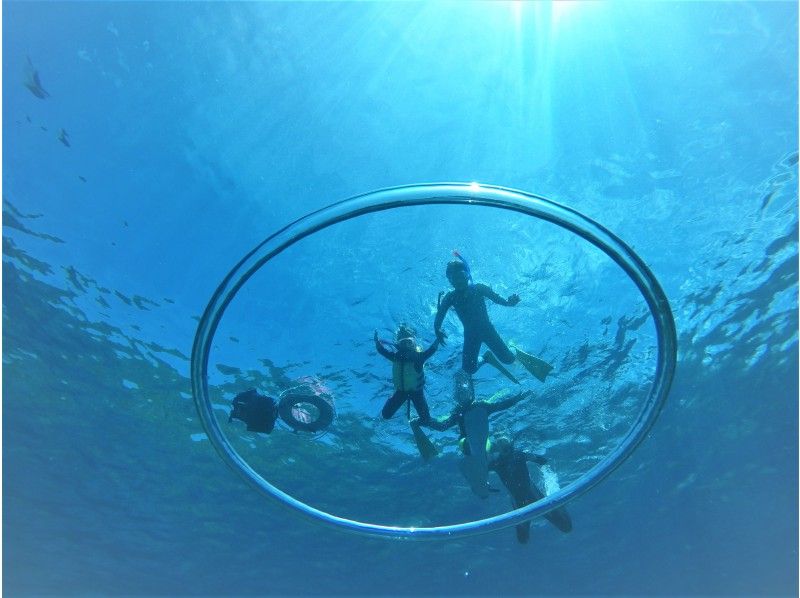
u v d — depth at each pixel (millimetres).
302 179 5621
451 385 3662
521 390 3709
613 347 3668
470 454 3945
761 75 5340
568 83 5383
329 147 5500
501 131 5402
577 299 3635
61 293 6766
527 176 5430
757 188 5723
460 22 5281
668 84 5387
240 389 4164
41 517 11406
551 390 3723
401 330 3619
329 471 5188
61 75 5395
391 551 11258
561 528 5785
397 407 3812
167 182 5785
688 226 5883
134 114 5547
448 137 5414
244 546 11422
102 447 9195
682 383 8125
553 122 5387
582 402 3746
